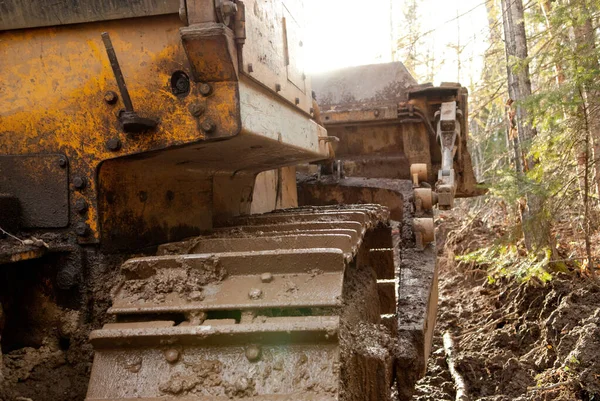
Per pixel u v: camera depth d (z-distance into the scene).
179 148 2.64
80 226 2.66
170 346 2.18
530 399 5.26
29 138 2.73
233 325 2.15
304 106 3.96
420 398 5.52
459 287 8.61
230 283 2.40
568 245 7.78
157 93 2.57
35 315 2.69
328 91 8.59
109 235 2.71
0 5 2.65
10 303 2.71
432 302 4.70
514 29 7.88
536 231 6.55
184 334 2.14
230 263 2.44
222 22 2.39
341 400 2.09
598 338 5.49
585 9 5.87
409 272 4.91
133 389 2.10
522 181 6.41
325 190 7.38
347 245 2.68
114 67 2.48
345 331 2.57
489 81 11.91
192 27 2.35
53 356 2.63
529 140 6.67
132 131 2.55
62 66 2.68
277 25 3.24
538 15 7.42
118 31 2.61
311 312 2.30
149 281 2.45
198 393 2.07
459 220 11.88
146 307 2.32
